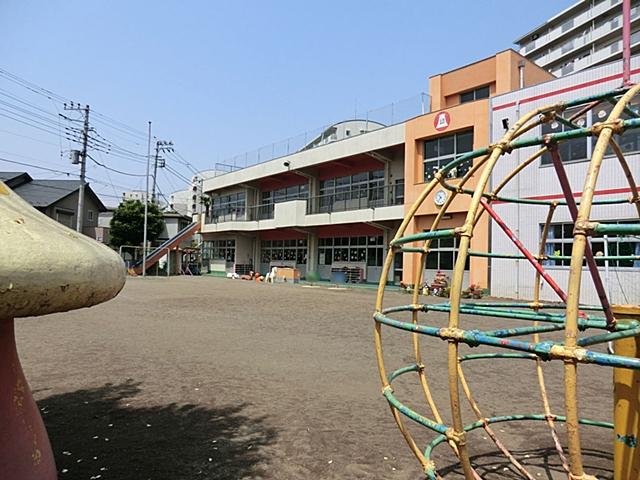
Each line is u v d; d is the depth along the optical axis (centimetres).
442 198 1892
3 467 136
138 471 282
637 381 204
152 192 4856
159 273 3584
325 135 2747
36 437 152
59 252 113
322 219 2627
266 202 3375
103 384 482
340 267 2695
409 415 198
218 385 483
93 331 834
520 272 1549
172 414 392
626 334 187
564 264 1430
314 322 1002
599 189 1334
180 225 4778
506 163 1597
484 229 1717
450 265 1902
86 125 2948
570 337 134
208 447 321
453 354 165
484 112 1794
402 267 2291
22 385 153
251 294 1794
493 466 297
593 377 546
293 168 2844
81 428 357
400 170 2350
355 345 729
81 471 281
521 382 514
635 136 1274
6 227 111
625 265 1241
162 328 880
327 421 379
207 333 826
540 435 356
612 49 4975
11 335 151
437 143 2019
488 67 2038
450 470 290
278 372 545
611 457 312
